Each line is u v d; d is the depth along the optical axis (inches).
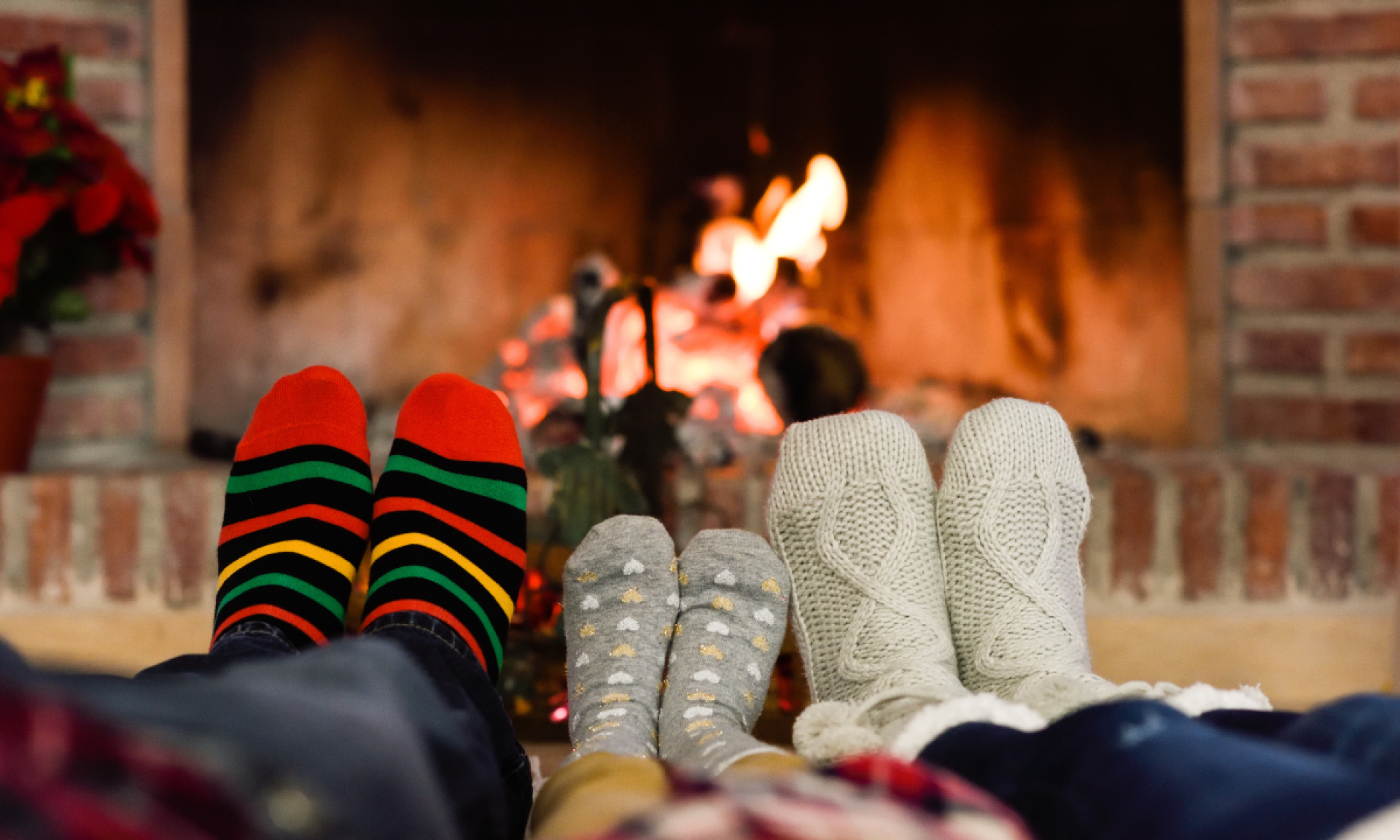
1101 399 82.9
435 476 40.9
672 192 89.8
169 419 63.9
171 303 63.6
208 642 55.1
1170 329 81.9
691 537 53.6
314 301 86.7
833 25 88.0
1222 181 62.0
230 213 85.0
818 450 41.3
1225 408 62.9
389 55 86.8
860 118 88.4
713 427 71.9
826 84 88.7
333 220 86.7
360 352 87.5
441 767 19.4
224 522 40.6
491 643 35.9
